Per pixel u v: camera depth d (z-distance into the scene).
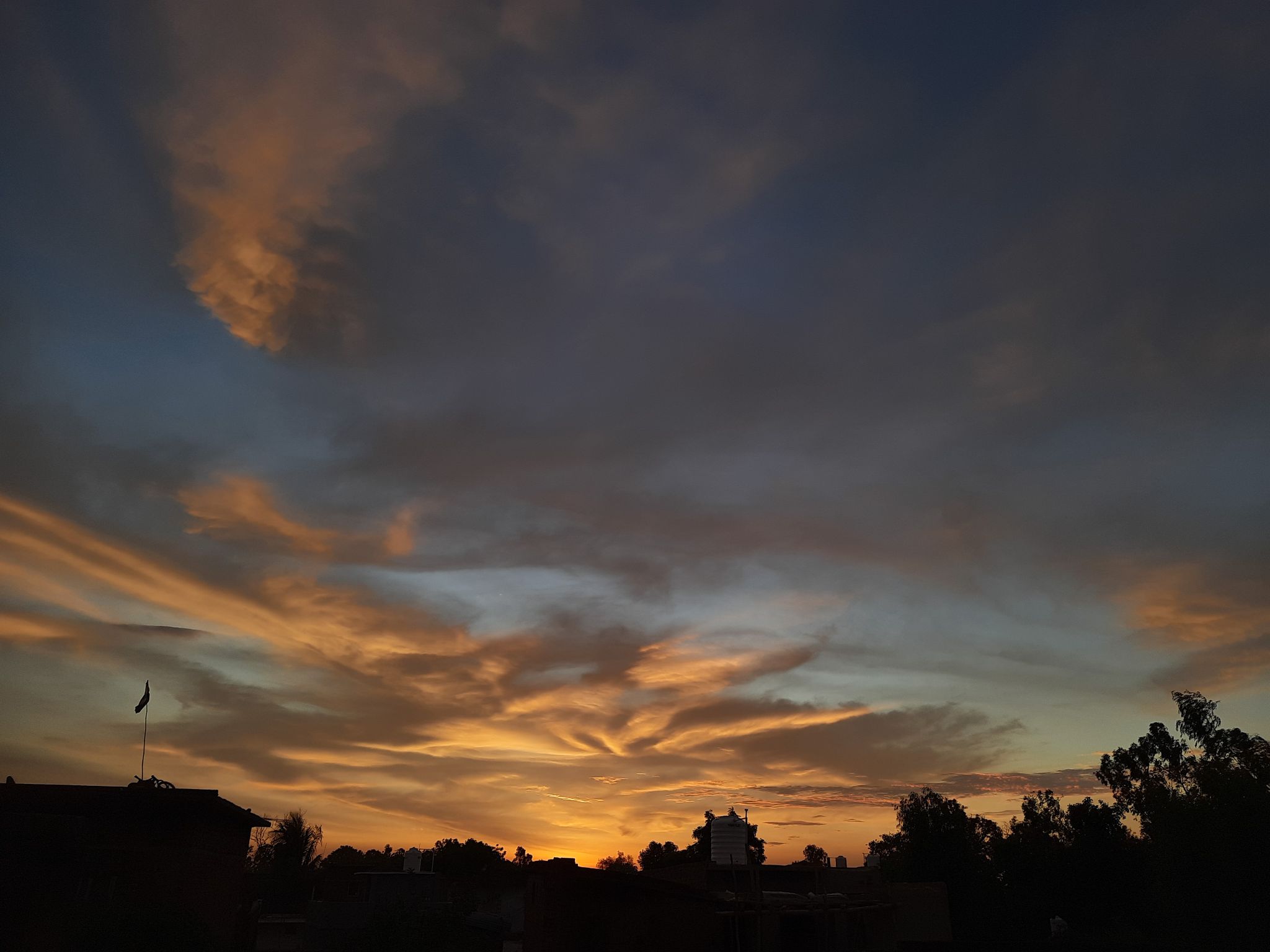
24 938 18.89
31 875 19.27
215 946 22.17
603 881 25.03
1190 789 41.69
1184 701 56.12
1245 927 35.50
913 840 56.88
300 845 60.97
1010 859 55.50
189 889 23.98
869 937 33.50
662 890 26.08
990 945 26.30
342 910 37.72
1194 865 37.50
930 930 34.19
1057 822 56.50
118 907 21.34
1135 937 41.97
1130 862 51.88
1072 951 25.69
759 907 28.05
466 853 64.94
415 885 39.03
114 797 23.58
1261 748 41.94
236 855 28.78
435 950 29.25
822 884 35.16
